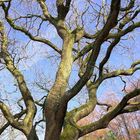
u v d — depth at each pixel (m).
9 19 14.91
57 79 12.37
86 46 14.68
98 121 12.09
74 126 12.29
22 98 13.98
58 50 15.29
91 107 13.37
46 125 11.56
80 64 15.94
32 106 12.98
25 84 13.50
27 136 12.17
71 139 11.98
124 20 14.20
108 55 13.70
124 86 15.15
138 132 43.12
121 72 14.66
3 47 14.45
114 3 9.64
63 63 12.77
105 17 14.42
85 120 27.91
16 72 13.80
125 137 43.81
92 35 14.73
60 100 11.27
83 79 10.78
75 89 10.91
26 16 15.09
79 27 14.20
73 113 12.98
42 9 14.29
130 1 13.55
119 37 12.88
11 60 14.15
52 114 11.42
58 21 13.84
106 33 10.27
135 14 13.94
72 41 13.43
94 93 13.98
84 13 14.56
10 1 14.20
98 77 14.50
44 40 15.37
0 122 16.95
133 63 15.12
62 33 13.60
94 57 10.62
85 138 34.38
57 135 11.39
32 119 12.64
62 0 13.70
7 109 12.41
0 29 14.82
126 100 11.54
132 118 43.09
